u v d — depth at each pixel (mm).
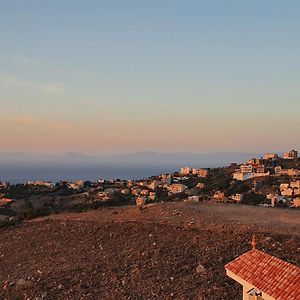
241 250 23781
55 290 21594
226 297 19234
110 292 20844
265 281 10422
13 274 24844
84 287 21672
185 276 21734
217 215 31359
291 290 9711
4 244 32250
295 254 22344
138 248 26344
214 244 25172
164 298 19766
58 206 80250
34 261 27016
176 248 25422
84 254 27000
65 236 31500
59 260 26359
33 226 36281
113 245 27859
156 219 31375
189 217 31062
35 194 112312
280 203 70938
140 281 21641
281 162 127188
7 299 21203
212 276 21281
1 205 92562
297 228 26641
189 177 126938
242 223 28266
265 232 25797
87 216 36375
